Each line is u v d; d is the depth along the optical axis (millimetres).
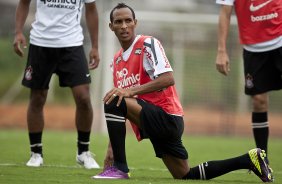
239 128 63125
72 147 37531
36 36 26562
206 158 33656
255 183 20969
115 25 21234
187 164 21750
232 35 62219
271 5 25922
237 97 64250
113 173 20578
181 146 21547
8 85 78750
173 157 21547
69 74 26469
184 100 68812
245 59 26719
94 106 65250
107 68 55906
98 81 64750
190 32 68062
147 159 31844
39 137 26781
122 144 20453
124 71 21578
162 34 69188
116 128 20250
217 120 66875
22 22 27000
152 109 20703
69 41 26422
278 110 67375
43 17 26594
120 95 20094
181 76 68750
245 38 26500
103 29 57438
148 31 68750
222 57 24734
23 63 83000
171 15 58406
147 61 21125
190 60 68562
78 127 26875
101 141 43062
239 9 26406
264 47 26109
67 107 74188
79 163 27062
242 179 23125
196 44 68250
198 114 68312
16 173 22812
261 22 26062
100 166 28141
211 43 68000
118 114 20281
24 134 47625
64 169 25422
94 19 27344
